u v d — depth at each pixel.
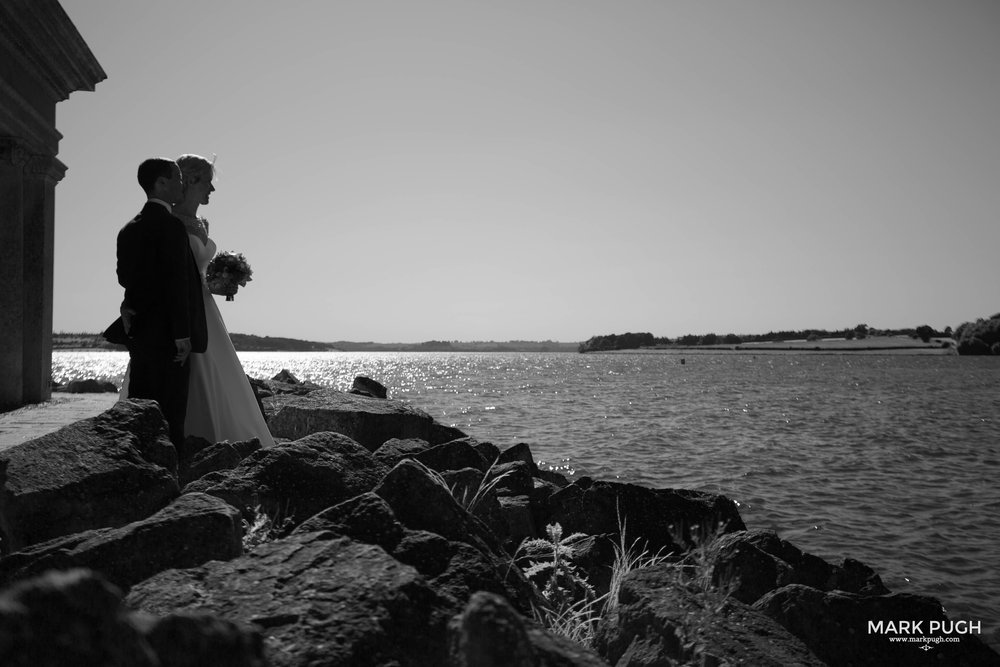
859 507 14.30
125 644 1.18
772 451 22.53
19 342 11.25
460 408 39.59
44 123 11.47
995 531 12.37
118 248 4.86
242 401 5.60
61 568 2.44
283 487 3.62
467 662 1.58
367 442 7.11
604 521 5.10
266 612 2.00
